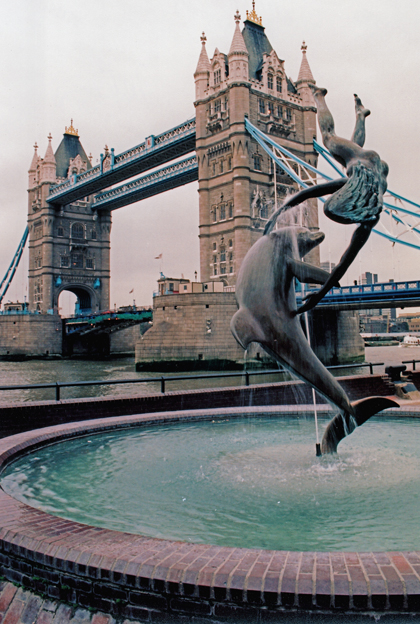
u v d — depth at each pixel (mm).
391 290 50062
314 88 7543
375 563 3701
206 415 11500
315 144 75625
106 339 102688
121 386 45625
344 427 8023
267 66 72250
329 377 7656
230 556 3908
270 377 47750
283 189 71125
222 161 71062
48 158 111000
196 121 73438
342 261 6992
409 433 9719
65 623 3959
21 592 4285
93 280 115625
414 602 3396
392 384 18203
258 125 69938
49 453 8477
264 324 7480
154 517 5535
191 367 58125
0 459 7348
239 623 3588
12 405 11836
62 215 112188
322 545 4719
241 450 8672
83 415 12617
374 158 6836
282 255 7562
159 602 3750
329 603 3455
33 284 116250
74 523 4660
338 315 69062
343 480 6754
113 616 3875
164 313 61406
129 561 3863
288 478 6910
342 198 6605
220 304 58594
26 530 4480
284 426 10797
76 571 4008
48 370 63938
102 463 7887
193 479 7000
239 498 6148
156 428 10578
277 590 3520
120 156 88938
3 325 96812
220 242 70688
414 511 5543
